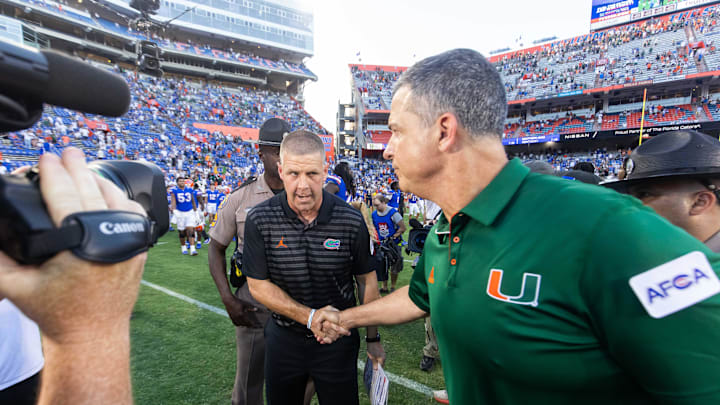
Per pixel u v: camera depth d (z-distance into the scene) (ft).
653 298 1.71
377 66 160.25
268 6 163.84
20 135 54.49
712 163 3.53
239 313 6.75
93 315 1.47
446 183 2.62
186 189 25.13
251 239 5.54
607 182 4.46
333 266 5.49
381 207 16.74
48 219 1.31
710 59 103.09
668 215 3.89
